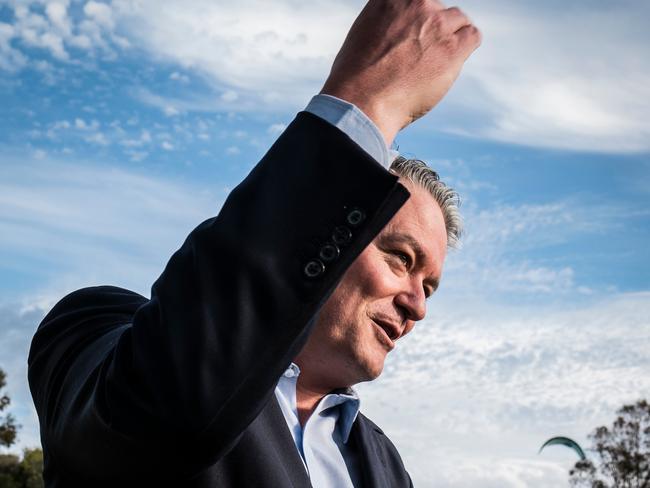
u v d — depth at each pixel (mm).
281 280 1388
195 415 1358
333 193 1421
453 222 2922
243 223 1404
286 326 1383
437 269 2797
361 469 2742
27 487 49438
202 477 1917
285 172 1439
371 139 1482
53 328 2047
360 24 1558
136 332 1403
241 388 1369
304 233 1407
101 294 2180
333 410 2732
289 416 2570
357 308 2625
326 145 1440
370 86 1507
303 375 2646
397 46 1521
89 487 1589
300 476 2125
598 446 33781
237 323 1363
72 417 1566
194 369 1350
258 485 1981
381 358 2674
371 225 1409
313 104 1519
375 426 3062
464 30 1565
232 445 1428
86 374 1646
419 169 2881
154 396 1364
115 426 1415
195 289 1382
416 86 1521
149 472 1478
